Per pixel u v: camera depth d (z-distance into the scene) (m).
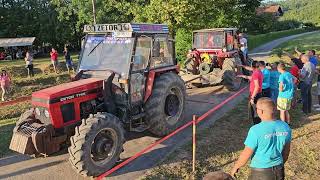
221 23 21.52
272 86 9.55
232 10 22.83
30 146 6.27
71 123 6.61
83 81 7.12
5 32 49.44
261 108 4.24
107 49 7.67
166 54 8.60
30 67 21.16
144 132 8.61
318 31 61.53
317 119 9.25
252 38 32.88
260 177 4.20
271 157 4.16
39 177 6.50
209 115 9.98
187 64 13.56
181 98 8.68
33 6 50.81
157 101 7.80
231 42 13.73
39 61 31.27
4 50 40.25
